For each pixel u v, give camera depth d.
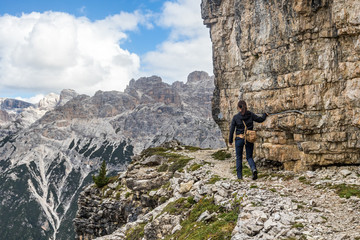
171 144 57.97
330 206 10.57
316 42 18.88
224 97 45.31
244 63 27.08
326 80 18.17
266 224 9.40
